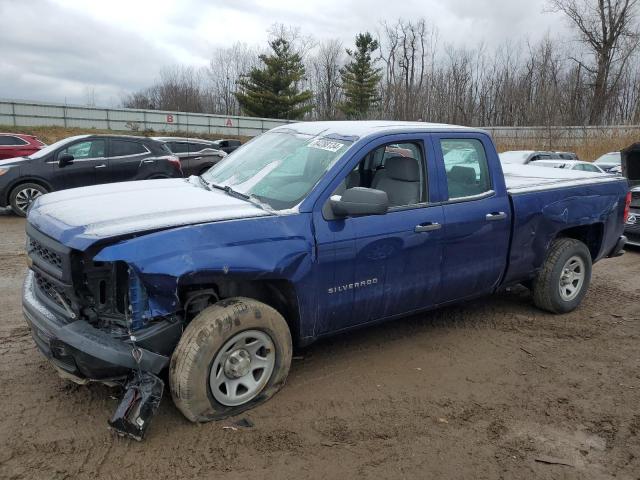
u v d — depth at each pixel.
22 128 39.44
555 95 39.22
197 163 15.51
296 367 4.29
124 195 3.90
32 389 3.78
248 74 55.00
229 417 3.51
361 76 59.53
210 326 3.30
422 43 63.25
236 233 3.36
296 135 4.54
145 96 84.00
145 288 3.17
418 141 4.37
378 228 3.99
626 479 3.07
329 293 3.85
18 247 8.12
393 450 3.25
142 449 3.15
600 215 5.78
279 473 3.00
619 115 39.91
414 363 4.46
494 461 3.19
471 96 49.19
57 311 3.39
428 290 4.45
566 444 3.39
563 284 5.67
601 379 4.31
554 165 15.34
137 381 3.23
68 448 3.13
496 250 4.86
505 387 4.12
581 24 41.78
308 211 3.70
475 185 4.73
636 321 5.67
